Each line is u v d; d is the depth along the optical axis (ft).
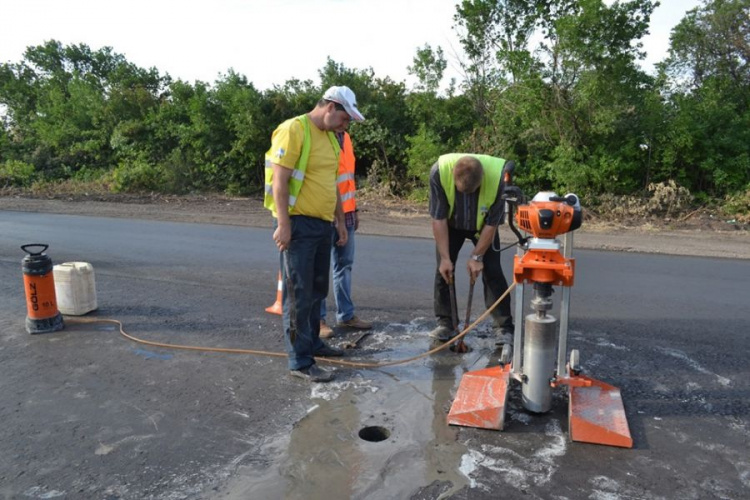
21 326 16.65
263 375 13.50
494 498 8.94
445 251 14.23
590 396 11.19
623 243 30.35
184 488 9.20
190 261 25.64
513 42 52.03
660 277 23.18
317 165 12.57
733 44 50.34
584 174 42.16
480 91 53.72
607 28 40.42
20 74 100.37
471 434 10.84
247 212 42.83
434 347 15.25
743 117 44.37
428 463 9.88
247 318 17.61
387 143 54.19
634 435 10.82
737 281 22.58
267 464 9.85
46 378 13.23
